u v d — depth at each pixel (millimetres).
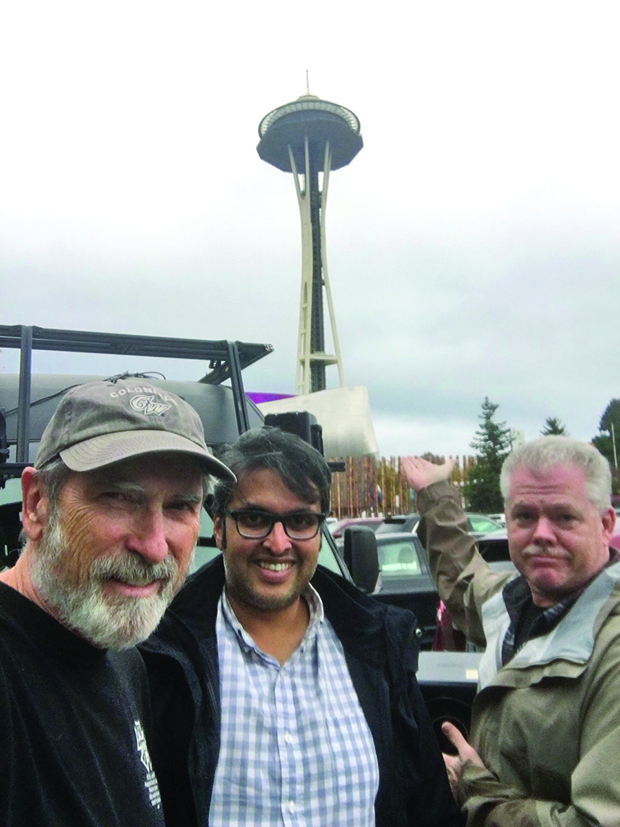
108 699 1398
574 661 1794
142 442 1351
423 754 2094
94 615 1294
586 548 1923
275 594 2043
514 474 2059
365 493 19172
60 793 1180
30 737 1181
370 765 1972
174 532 1426
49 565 1325
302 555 2068
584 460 1974
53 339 3775
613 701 1656
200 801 1776
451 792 2117
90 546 1321
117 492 1350
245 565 2049
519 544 2033
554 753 1786
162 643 1908
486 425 37188
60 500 1347
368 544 3543
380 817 1985
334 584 2215
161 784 1826
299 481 2027
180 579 1465
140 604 1350
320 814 1867
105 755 1326
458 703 2506
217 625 2082
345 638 2166
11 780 1109
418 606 7387
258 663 2047
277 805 1840
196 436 1483
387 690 2113
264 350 4246
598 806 1561
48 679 1265
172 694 1894
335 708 2031
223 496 2059
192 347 4141
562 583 1928
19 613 1276
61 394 3898
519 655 2004
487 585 2555
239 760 1872
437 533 2891
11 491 3688
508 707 1937
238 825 1808
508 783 1911
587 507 1933
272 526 2021
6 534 3635
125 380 1521
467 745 2084
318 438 4023
